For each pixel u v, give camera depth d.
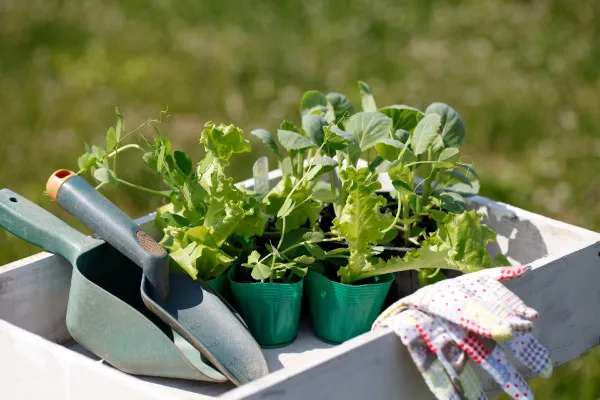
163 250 1.25
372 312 1.34
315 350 1.35
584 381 2.19
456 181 1.52
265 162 1.46
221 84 3.99
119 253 1.31
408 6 5.12
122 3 5.02
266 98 3.85
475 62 4.33
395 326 1.16
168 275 1.27
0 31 4.45
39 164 3.13
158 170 1.32
